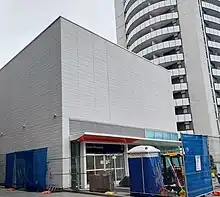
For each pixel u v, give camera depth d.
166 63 49.78
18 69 26.58
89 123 21.61
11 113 26.78
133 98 27.19
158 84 31.81
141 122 27.50
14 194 16.56
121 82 26.08
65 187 18.56
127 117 25.80
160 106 31.22
